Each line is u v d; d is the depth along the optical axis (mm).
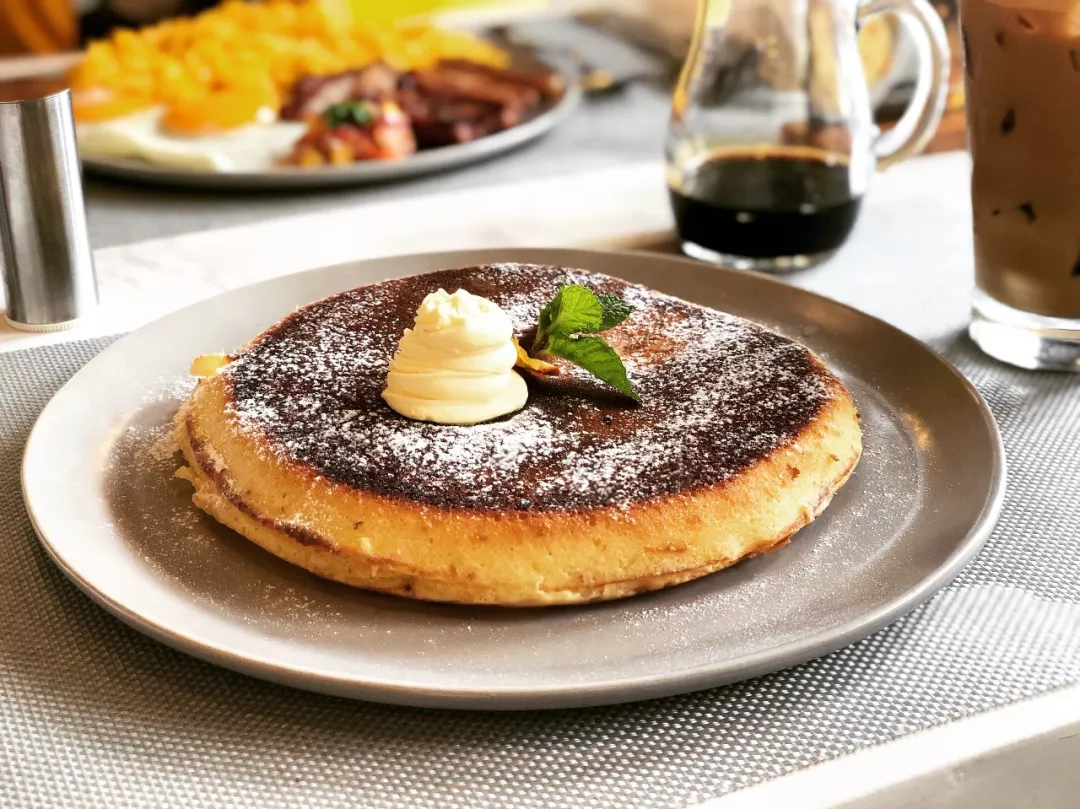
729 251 525
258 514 332
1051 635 323
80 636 317
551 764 284
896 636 322
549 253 482
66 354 444
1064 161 408
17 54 1022
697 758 286
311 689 282
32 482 345
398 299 423
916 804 287
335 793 275
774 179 515
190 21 872
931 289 519
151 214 626
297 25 864
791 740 291
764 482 337
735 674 285
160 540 339
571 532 318
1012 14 397
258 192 662
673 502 325
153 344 423
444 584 317
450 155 669
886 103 676
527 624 312
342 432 347
